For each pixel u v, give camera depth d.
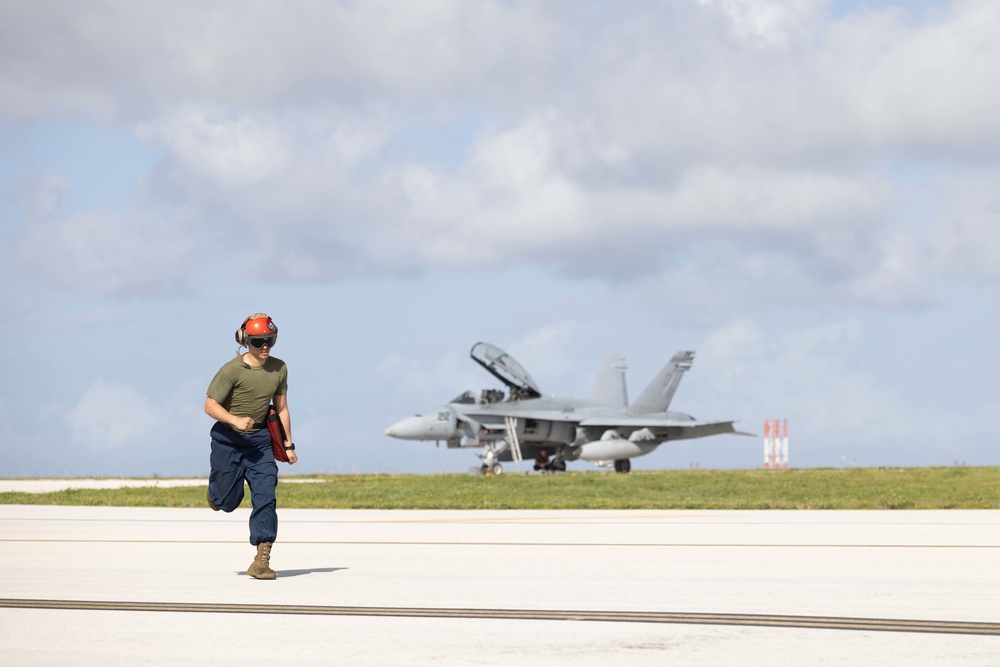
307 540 19.11
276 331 13.77
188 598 11.19
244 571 13.91
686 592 11.71
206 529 21.81
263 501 13.30
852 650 8.27
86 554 16.34
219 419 13.57
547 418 82.12
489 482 49.44
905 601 11.00
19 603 10.80
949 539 19.11
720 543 18.30
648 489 41.81
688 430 89.50
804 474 60.56
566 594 11.53
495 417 81.62
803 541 18.66
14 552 16.69
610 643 8.55
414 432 78.56
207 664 7.69
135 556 16.02
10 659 7.86
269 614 10.07
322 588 12.07
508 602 10.88
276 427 13.81
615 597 11.29
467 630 9.16
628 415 89.31
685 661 7.84
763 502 32.97
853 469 71.31
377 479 57.56
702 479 52.41
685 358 95.31
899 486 45.31
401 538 19.52
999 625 9.46
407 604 10.73
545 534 20.50
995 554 16.25
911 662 7.79
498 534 20.53
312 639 8.70
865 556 15.95
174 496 36.81
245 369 13.73
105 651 8.17
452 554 16.34
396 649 8.27
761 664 7.71
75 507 31.64
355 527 22.70
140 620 9.70
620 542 18.50
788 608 10.48
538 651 8.20
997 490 41.56
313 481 53.91
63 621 9.63
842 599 11.16
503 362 83.50
